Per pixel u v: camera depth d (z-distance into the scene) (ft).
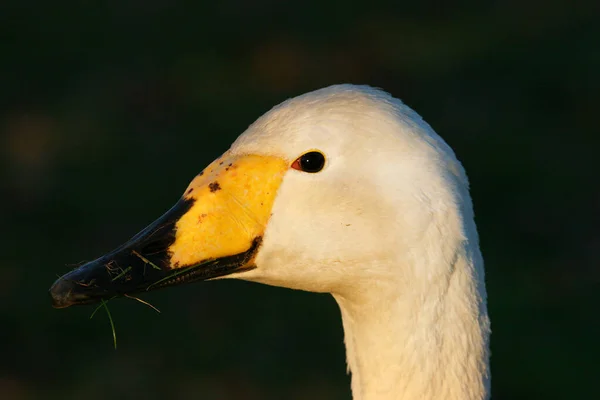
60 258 44.50
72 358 38.93
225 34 64.34
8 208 47.93
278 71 60.18
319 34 64.08
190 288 41.65
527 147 51.67
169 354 38.78
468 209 17.42
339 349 38.32
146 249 17.90
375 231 17.26
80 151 52.80
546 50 61.82
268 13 66.74
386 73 59.72
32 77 61.11
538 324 39.27
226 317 40.19
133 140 53.72
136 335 39.75
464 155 51.29
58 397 37.27
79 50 64.08
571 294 40.91
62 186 49.70
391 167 17.12
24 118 56.29
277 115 17.88
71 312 40.93
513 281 41.86
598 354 37.93
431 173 17.04
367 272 17.54
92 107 57.47
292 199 17.61
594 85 57.52
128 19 67.56
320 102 17.65
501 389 36.94
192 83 59.31
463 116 55.06
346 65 60.59
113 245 45.52
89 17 68.03
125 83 59.57
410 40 63.46
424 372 17.56
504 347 38.40
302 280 18.01
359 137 17.22
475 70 59.88
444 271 17.22
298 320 39.75
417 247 17.19
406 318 17.53
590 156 50.65
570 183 48.52
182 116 55.88
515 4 68.08
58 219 47.19
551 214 46.14
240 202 17.88
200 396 36.81
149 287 17.76
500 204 47.11
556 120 54.49
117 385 37.50
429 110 55.88
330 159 17.35
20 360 39.04
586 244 44.55
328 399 36.29
